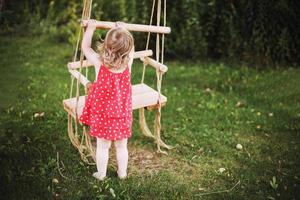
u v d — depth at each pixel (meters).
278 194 3.97
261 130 5.12
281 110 5.57
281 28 6.73
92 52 3.79
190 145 4.78
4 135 4.70
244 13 6.76
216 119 5.32
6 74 6.19
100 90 3.76
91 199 3.82
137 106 4.15
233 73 6.57
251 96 5.96
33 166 4.22
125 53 3.66
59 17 7.96
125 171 4.13
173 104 5.66
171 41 7.05
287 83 6.27
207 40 7.13
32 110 5.27
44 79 6.15
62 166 4.27
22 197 3.78
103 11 7.20
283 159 4.57
